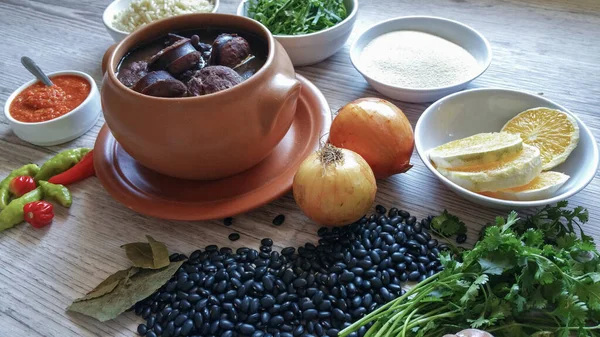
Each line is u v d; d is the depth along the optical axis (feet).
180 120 1.08
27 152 1.54
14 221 1.32
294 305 1.09
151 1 1.86
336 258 1.16
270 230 1.26
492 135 1.26
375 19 1.95
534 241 1.00
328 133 1.37
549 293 0.97
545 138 1.28
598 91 1.53
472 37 1.64
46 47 2.01
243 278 1.14
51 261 1.24
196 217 1.20
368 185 1.15
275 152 1.38
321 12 1.73
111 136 1.43
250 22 1.30
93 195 1.39
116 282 1.14
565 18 1.84
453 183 1.17
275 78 1.16
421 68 1.59
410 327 0.98
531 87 1.57
